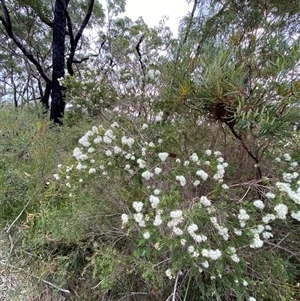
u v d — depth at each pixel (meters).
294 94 0.83
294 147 1.19
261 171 1.21
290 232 1.10
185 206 1.03
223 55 0.96
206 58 1.05
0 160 2.12
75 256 1.32
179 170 1.12
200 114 1.17
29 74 7.36
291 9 1.47
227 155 1.38
